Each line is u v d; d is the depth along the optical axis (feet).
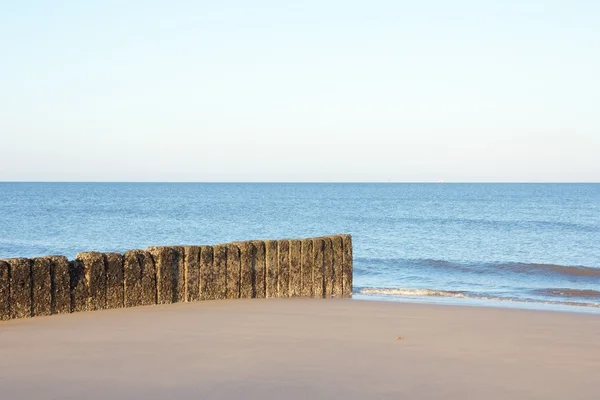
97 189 558.56
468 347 23.82
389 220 175.11
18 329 25.27
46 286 28.09
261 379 18.52
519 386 18.49
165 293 32.24
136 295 31.27
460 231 136.87
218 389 17.44
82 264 29.58
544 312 34.14
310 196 405.18
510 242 111.96
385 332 26.43
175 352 21.77
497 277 67.31
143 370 19.34
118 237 115.75
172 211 212.64
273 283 37.29
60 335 24.30
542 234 128.47
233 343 23.43
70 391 17.10
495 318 31.50
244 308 31.78
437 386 18.25
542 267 73.05
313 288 39.37
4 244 99.25
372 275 68.08
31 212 194.80
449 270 72.38
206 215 191.62
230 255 35.12
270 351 22.20
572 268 72.23
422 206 267.80
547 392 17.97
